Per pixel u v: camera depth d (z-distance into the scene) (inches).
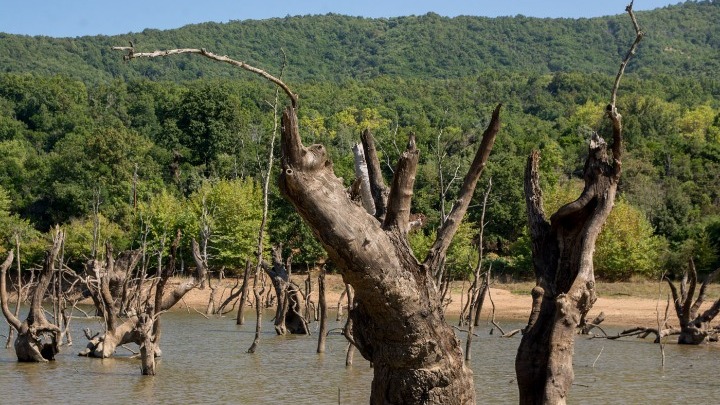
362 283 337.1
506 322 1606.8
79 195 2556.6
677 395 828.0
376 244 333.7
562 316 436.8
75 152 2704.2
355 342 373.7
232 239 2148.1
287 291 1393.9
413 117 4138.8
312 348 1203.9
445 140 2469.2
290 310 1428.4
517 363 457.7
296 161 322.0
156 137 3339.1
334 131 3243.1
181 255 2081.7
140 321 951.0
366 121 3725.4
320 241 334.6
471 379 365.7
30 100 3964.1
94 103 4092.0
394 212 348.2
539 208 479.2
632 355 1138.0
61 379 908.6
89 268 1144.8
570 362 439.5
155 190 2674.7
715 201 2778.1
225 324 1604.3
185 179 2824.8
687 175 2957.7
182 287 1063.0
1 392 833.5
